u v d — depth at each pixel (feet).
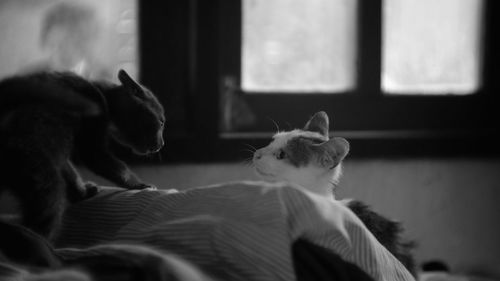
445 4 6.83
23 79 3.58
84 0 6.07
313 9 6.56
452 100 6.89
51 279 2.33
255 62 6.49
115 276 2.50
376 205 6.59
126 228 3.38
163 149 6.12
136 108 4.02
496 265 6.79
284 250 2.80
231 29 6.36
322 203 3.06
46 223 3.57
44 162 3.55
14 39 5.97
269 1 6.47
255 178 6.28
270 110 6.50
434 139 6.64
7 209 5.19
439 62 6.86
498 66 6.95
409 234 6.69
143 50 6.22
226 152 6.23
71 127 3.70
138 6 6.18
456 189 6.79
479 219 6.87
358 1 6.59
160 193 3.60
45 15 6.01
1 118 3.51
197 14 6.15
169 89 6.30
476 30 6.91
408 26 6.79
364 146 6.47
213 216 3.03
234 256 2.84
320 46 6.60
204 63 6.17
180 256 2.93
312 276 2.92
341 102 6.63
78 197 3.74
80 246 3.63
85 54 6.11
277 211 2.89
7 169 3.52
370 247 3.16
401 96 6.76
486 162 6.84
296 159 4.80
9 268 2.66
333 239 2.99
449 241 6.81
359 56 6.63
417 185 6.68
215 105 6.20
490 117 6.97
